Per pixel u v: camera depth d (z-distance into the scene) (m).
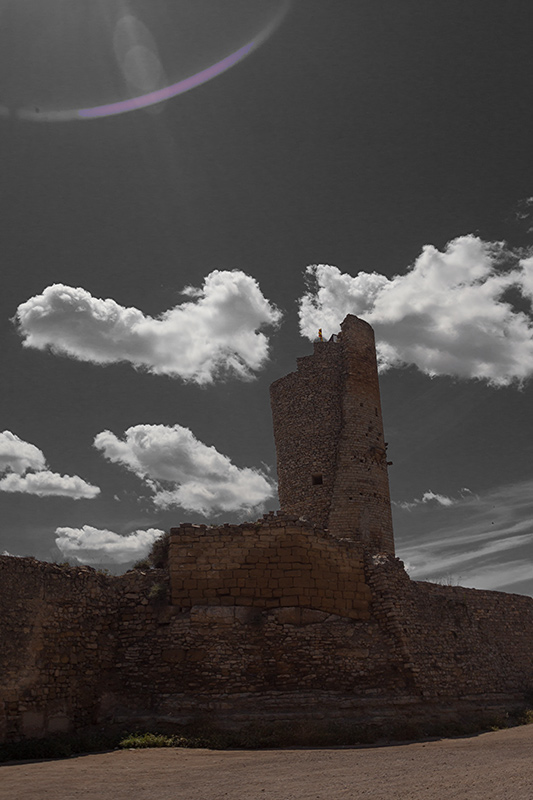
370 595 29.38
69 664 24.66
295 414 46.00
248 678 26.16
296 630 27.22
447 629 31.33
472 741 23.03
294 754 20.17
